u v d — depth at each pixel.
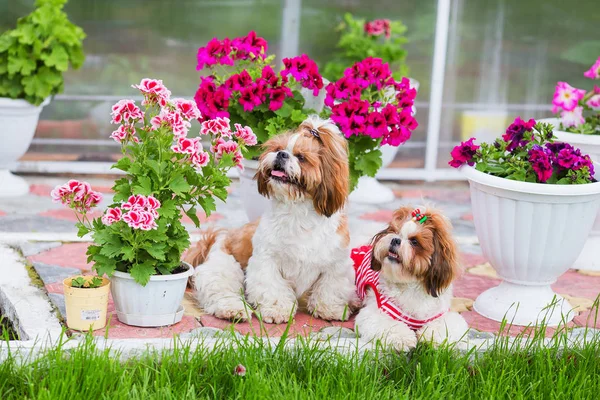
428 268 4.83
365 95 6.23
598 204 5.47
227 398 4.35
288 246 5.30
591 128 6.80
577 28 8.71
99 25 8.27
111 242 5.00
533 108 8.90
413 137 8.95
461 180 9.09
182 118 5.09
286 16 8.49
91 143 8.55
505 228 5.45
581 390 4.52
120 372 4.37
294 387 4.27
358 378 4.47
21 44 7.49
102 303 5.02
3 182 7.80
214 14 8.38
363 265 5.40
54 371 4.29
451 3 8.61
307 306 5.59
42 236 6.68
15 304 5.34
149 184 4.96
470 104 8.89
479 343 5.13
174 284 5.11
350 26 8.47
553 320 5.57
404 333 4.96
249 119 6.14
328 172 5.07
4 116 7.47
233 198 8.20
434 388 4.52
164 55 8.41
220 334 5.05
